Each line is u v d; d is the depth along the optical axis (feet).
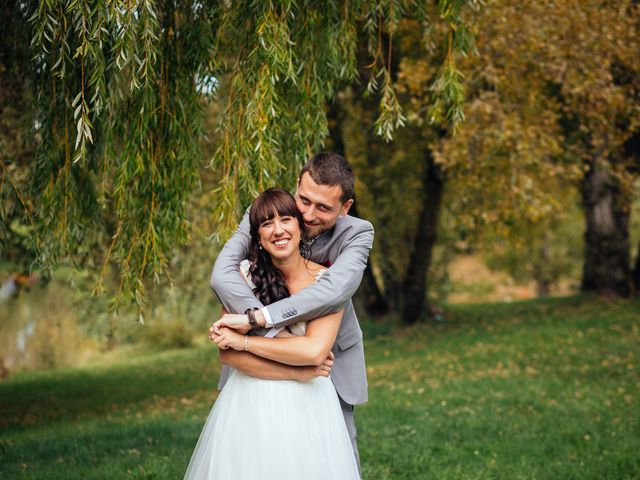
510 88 29.71
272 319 8.82
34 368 48.60
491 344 37.50
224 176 12.83
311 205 9.36
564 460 17.87
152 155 12.94
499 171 32.60
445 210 52.26
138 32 11.09
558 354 33.42
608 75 28.35
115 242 13.30
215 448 9.21
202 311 56.39
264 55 12.12
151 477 15.92
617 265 47.91
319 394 9.52
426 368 33.17
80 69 12.57
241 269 9.64
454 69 13.23
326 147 36.24
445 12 13.05
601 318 40.83
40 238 13.35
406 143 40.93
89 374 42.75
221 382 10.34
